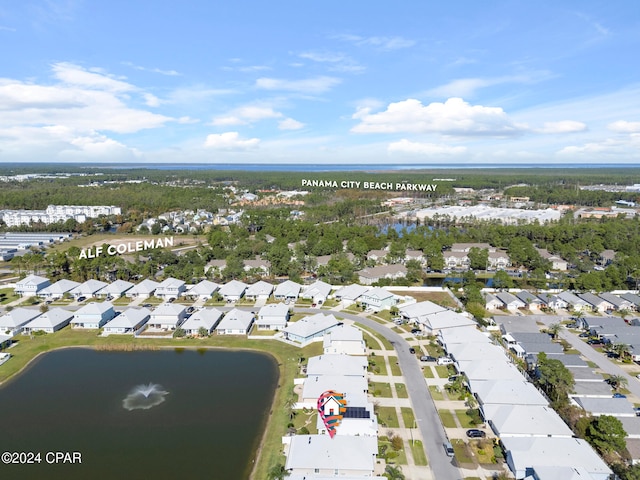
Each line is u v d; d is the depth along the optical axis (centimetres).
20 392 9488
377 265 19288
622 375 9969
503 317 12738
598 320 12656
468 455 7206
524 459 6756
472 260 19125
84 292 15725
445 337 11325
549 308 14162
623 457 7050
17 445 7662
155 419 8394
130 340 12075
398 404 8712
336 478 6412
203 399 9106
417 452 7281
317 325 12262
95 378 10075
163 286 15788
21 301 15350
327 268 17625
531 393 8575
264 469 6950
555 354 10594
